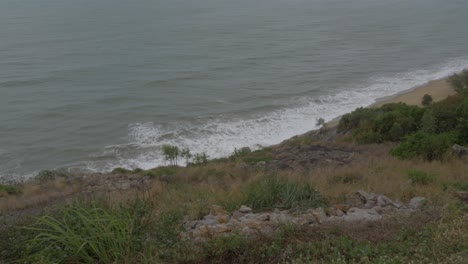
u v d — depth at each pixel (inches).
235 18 3823.8
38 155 1203.9
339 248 186.5
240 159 657.0
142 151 1204.5
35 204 402.9
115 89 1790.1
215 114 1477.6
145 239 184.4
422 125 696.4
